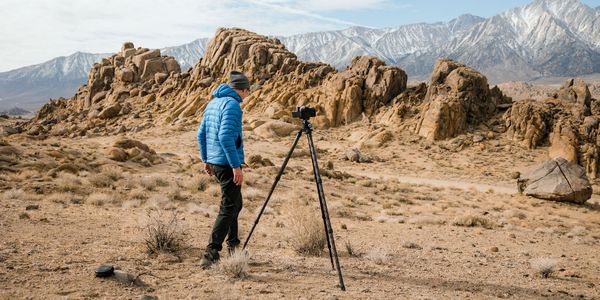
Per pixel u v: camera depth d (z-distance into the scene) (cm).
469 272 755
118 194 1752
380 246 1009
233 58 12344
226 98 601
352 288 558
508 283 691
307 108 608
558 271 879
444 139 7712
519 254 1139
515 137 7519
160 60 14625
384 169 6312
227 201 617
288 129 8519
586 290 699
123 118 12019
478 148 7288
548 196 3762
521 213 2830
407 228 1638
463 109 7906
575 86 8006
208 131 613
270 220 1407
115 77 14650
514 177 5884
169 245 688
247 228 1166
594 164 6353
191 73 13312
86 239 751
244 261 579
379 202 2944
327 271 645
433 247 1100
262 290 511
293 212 821
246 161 4225
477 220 2027
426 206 2877
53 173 2180
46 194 1705
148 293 480
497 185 5366
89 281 501
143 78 14288
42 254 609
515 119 7694
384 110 8844
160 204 1628
